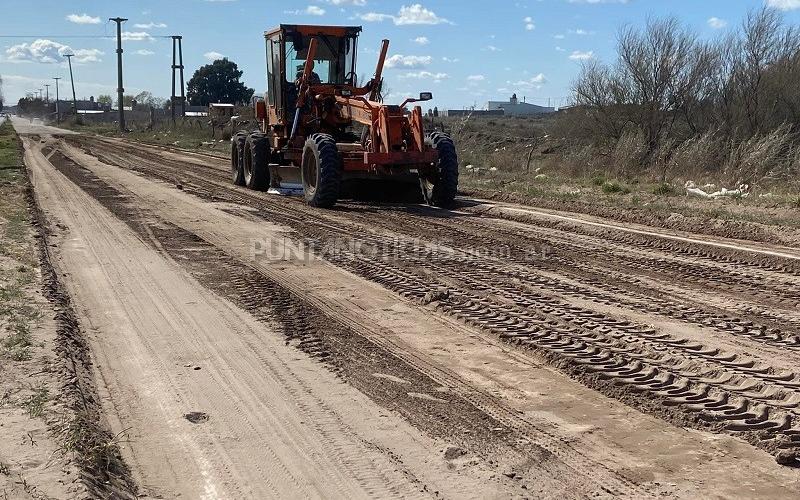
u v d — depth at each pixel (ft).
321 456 15.84
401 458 15.75
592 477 14.92
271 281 31.07
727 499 14.07
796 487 14.48
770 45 81.51
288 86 58.34
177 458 15.79
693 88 83.97
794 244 37.42
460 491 14.42
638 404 18.31
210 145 138.41
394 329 24.58
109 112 430.20
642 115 85.15
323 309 26.94
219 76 347.77
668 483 14.66
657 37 85.15
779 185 58.75
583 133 92.48
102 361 21.56
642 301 27.48
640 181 65.98
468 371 20.75
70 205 53.11
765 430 16.78
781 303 27.14
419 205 54.65
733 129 79.77
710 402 18.38
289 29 57.16
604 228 42.75
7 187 61.62
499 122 213.66
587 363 20.95
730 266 33.30
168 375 20.44
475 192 60.29
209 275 32.09
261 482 14.80
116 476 14.88
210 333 24.11
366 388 19.53
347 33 58.34
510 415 17.87
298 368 20.98
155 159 104.32
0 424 16.44
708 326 24.35
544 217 46.75
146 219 47.24
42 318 24.35
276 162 62.85
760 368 20.47
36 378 19.13
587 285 29.99
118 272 32.48
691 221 43.70
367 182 57.21
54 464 14.67
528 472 15.14
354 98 54.19
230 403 18.58
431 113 116.26
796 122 79.66
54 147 130.11
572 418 17.67
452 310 26.35
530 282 30.55
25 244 36.58
